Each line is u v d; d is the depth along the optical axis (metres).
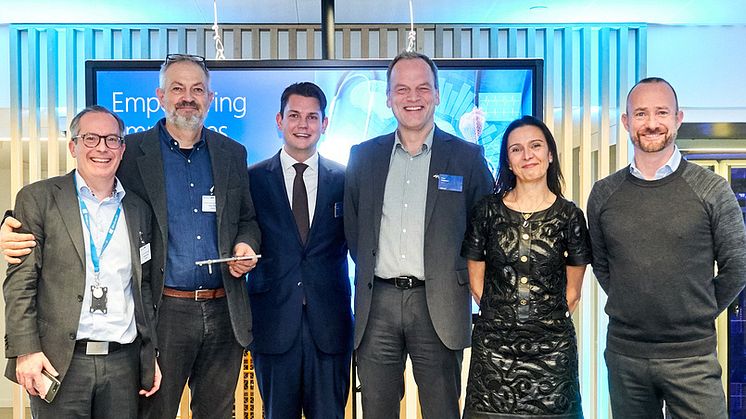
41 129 4.98
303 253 3.18
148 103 4.18
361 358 2.96
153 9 4.59
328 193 3.25
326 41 4.27
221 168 2.97
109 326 2.58
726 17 4.89
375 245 2.95
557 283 2.66
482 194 3.01
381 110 4.29
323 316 3.16
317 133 3.26
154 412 2.85
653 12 4.75
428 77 2.96
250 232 3.08
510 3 4.54
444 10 4.69
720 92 5.12
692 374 2.61
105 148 2.58
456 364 2.95
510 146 2.71
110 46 4.99
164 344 2.83
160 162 2.89
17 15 4.69
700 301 2.60
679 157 2.66
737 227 2.57
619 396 2.79
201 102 2.92
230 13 4.72
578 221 2.70
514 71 4.21
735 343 5.27
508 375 2.63
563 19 4.93
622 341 2.74
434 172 2.96
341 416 3.24
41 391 2.46
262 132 4.26
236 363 3.01
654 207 2.62
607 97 5.04
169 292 2.85
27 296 2.49
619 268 2.69
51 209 2.56
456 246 2.91
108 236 2.63
